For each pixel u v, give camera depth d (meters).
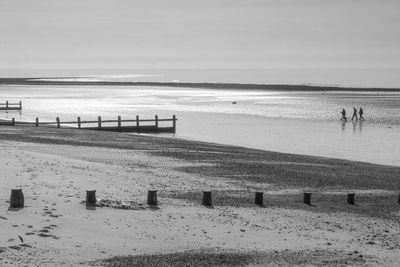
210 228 20.03
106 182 25.98
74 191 23.02
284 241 19.30
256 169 34.62
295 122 78.00
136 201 22.67
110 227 18.75
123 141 47.91
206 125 73.38
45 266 14.84
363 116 86.69
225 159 38.50
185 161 36.34
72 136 49.50
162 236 18.56
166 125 72.94
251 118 83.50
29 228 17.52
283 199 26.11
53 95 144.38
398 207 26.16
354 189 30.00
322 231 20.98
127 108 101.19
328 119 82.44
